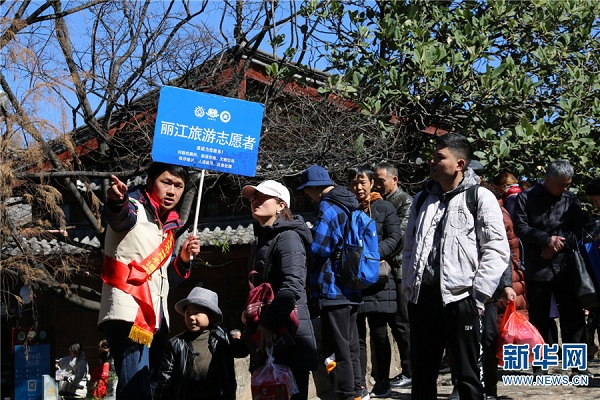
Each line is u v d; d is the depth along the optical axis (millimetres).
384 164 8078
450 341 5203
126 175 10805
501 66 13125
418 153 14266
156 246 4688
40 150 9273
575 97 13531
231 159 5625
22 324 11234
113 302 4570
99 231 11508
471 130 13750
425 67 12945
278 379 5117
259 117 5715
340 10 13477
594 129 13812
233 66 11766
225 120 5629
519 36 14242
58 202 9750
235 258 17750
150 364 4898
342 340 6238
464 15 13820
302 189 6859
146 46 11195
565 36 14055
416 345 5344
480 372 5152
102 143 12148
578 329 8148
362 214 6312
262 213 5480
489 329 5953
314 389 7797
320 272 6297
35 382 10641
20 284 11336
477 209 5203
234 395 5914
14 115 9016
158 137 5473
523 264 7621
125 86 11250
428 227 5312
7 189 8859
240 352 5973
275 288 5379
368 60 13906
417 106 13641
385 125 13094
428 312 5266
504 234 5141
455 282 5141
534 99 13883
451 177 5285
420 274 5270
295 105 12633
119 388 4598
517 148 12953
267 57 13500
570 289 8094
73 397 15000
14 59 9039
